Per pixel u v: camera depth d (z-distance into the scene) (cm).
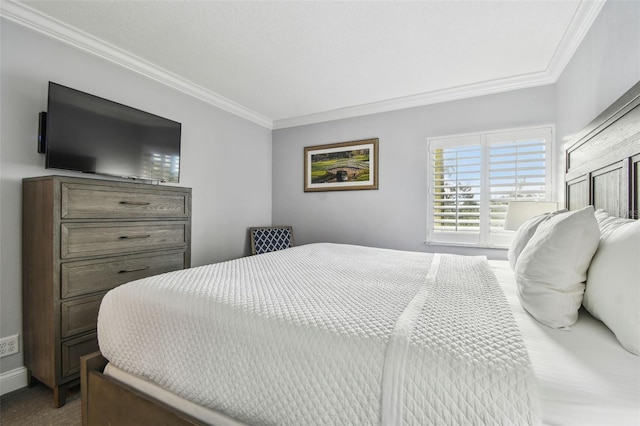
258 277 144
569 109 231
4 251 180
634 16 139
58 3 179
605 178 154
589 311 93
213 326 98
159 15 191
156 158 250
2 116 180
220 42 221
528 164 277
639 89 121
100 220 188
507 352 71
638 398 61
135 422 107
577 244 93
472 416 63
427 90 305
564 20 193
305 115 384
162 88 274
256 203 388
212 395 94
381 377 72
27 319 182
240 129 363
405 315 91
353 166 360
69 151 193
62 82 206
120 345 117
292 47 228
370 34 210
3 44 180
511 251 157
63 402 170
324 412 77
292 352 84
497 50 229
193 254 305
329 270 165
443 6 181
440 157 313
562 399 62
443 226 314
